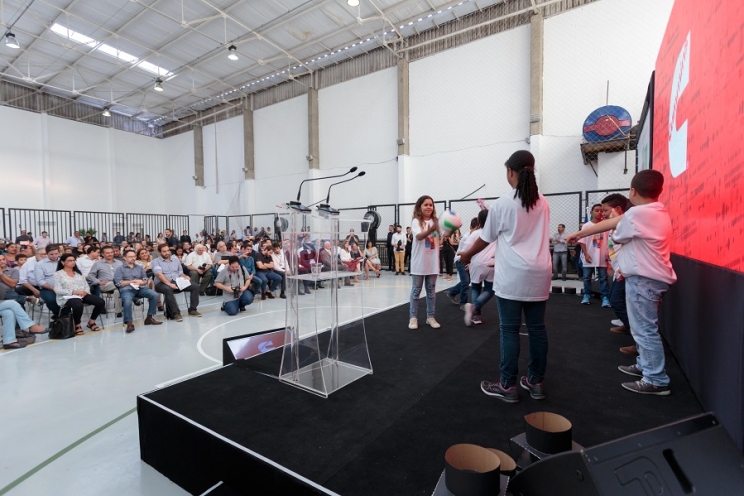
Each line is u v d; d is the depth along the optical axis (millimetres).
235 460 1520
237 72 11930
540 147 8555
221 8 8812
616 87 7879
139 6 8727
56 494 1591
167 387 2121
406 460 1445
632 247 2068
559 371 2381
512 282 1863
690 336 2184
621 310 3197
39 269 4699
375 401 1976
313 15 9203
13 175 12352
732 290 1509
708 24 1862
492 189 9445
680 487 917
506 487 1162
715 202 1755
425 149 10352
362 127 11422
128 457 1896
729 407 1525
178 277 5172
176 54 10891
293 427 1696
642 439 967
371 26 9695
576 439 1588
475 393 2072
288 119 13031
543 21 8492
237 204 14461
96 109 14891
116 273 4539
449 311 4234
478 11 9375
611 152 7500
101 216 14430
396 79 10750
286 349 2295
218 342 3875
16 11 8750
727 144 1598
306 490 1298
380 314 4105
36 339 4020
